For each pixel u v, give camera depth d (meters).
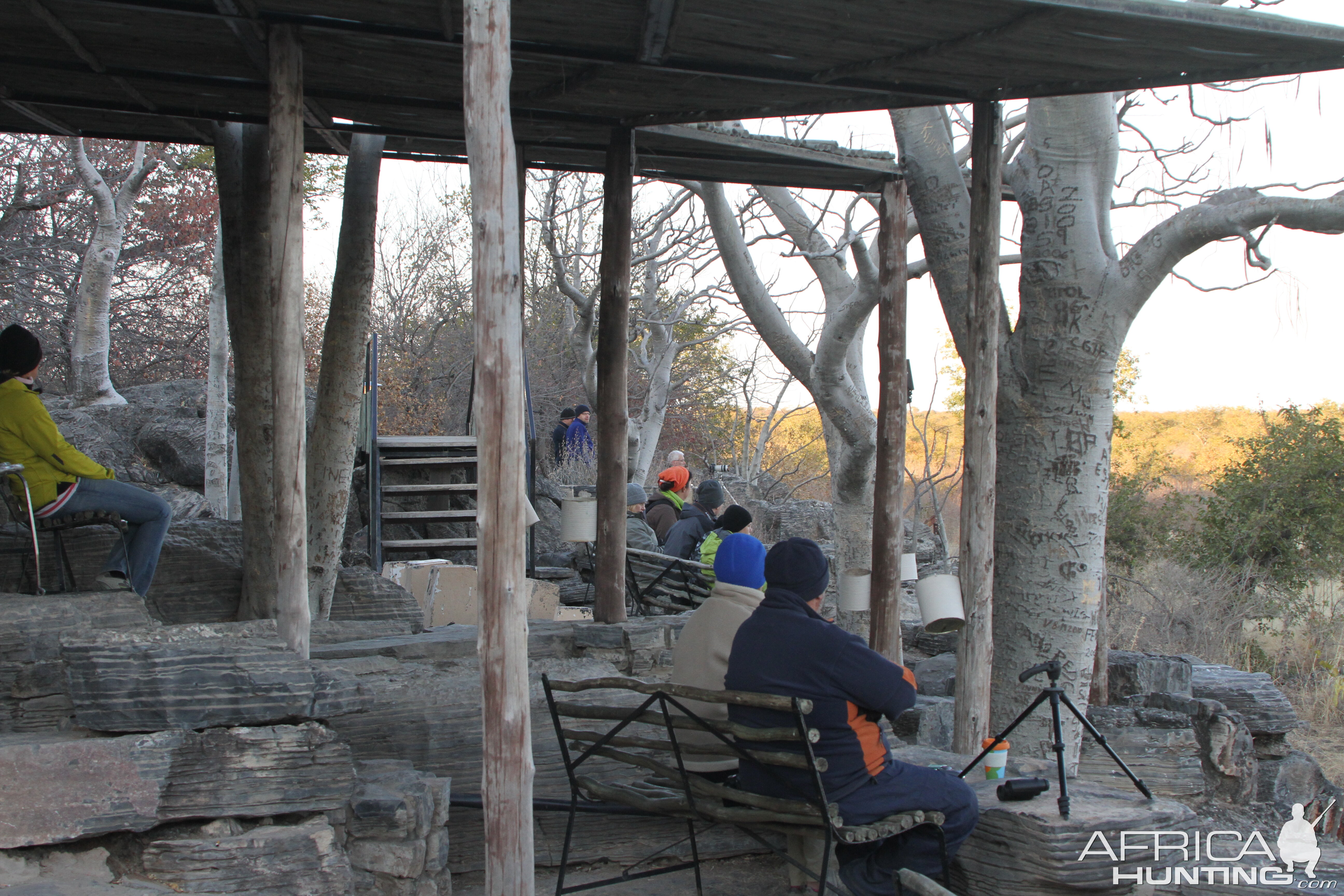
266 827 3.14
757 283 8.98
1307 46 3.61
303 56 4.14
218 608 5.52
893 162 5.87
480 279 2.75
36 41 4.04
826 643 3.24
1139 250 4.91
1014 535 5.21
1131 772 3.70
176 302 16.27
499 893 2.80
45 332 14.17
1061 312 5.07
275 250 3.65
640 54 4.02
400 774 3.62
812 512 16.16
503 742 2.79
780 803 3.21
